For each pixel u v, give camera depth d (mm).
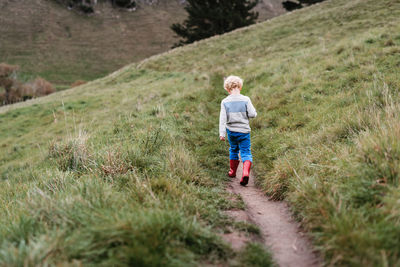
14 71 38844
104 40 83000
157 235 2016
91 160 4250
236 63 17953
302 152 4074
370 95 5074
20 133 12453
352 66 7531
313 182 2971
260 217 3020
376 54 7598
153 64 22594
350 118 4305
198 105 8438
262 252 2199
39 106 15992
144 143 4809
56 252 1878
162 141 5082
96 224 2127
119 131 6555
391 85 5359
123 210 2393
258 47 20250
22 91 38125
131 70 22625
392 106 3852
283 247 2383
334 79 7188
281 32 22125
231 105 4117
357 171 2641
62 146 5344
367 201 2373
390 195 2270
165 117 7141
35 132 11992
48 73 62344
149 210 2387
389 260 1766
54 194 3049
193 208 2697
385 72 6293
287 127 5582
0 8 85312
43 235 2033
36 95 38812
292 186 3242
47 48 73750
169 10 104562
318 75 7840
